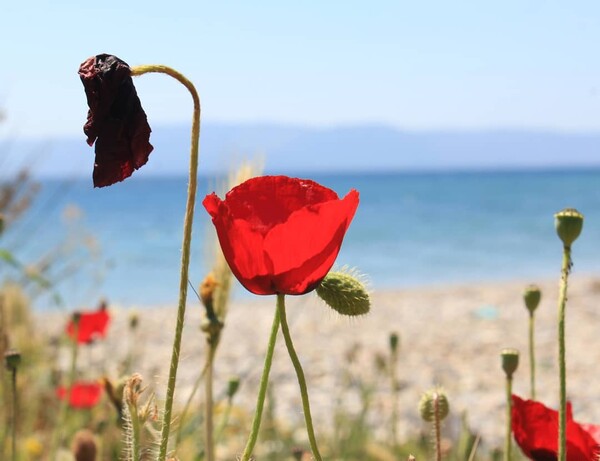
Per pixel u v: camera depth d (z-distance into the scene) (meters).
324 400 9.20
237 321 20.00
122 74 1.40
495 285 31.34
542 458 2.19
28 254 20.45
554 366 13.61
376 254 45.41
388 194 101.19
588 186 115.75
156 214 71.44
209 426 2.49
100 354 8.45
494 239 52.03
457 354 15.16
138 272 37.12
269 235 1.55
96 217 68.88
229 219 1.56
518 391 11.38
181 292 1.45
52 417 5.47
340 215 1.56
